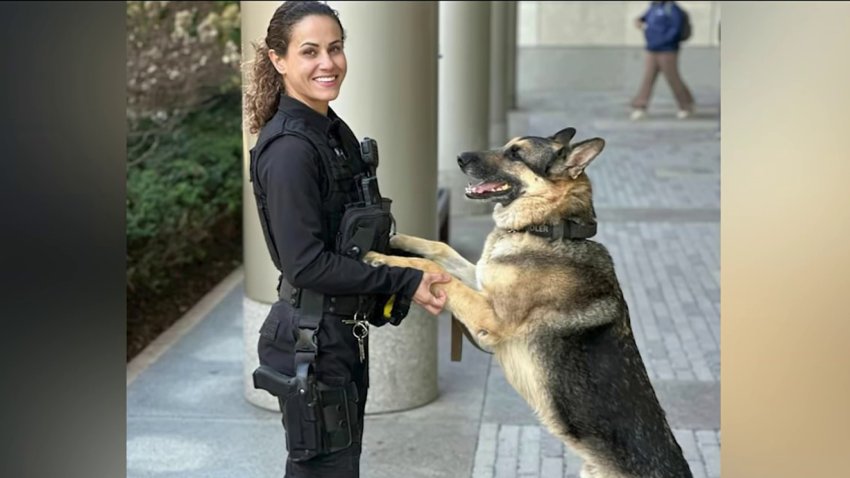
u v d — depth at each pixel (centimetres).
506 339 329
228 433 493
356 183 291
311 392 279
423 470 450
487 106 1029
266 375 290
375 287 281
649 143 1486
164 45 826
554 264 328
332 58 285
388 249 324
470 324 325
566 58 2284
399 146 494
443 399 539
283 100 288
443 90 1007
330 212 284
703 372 584
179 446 477
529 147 337
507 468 452
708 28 2200
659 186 1173
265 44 294
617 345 328
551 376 324
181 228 785
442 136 1011
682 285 779
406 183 499
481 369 589
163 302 743
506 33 1366
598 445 321
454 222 988
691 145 1467
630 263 845
